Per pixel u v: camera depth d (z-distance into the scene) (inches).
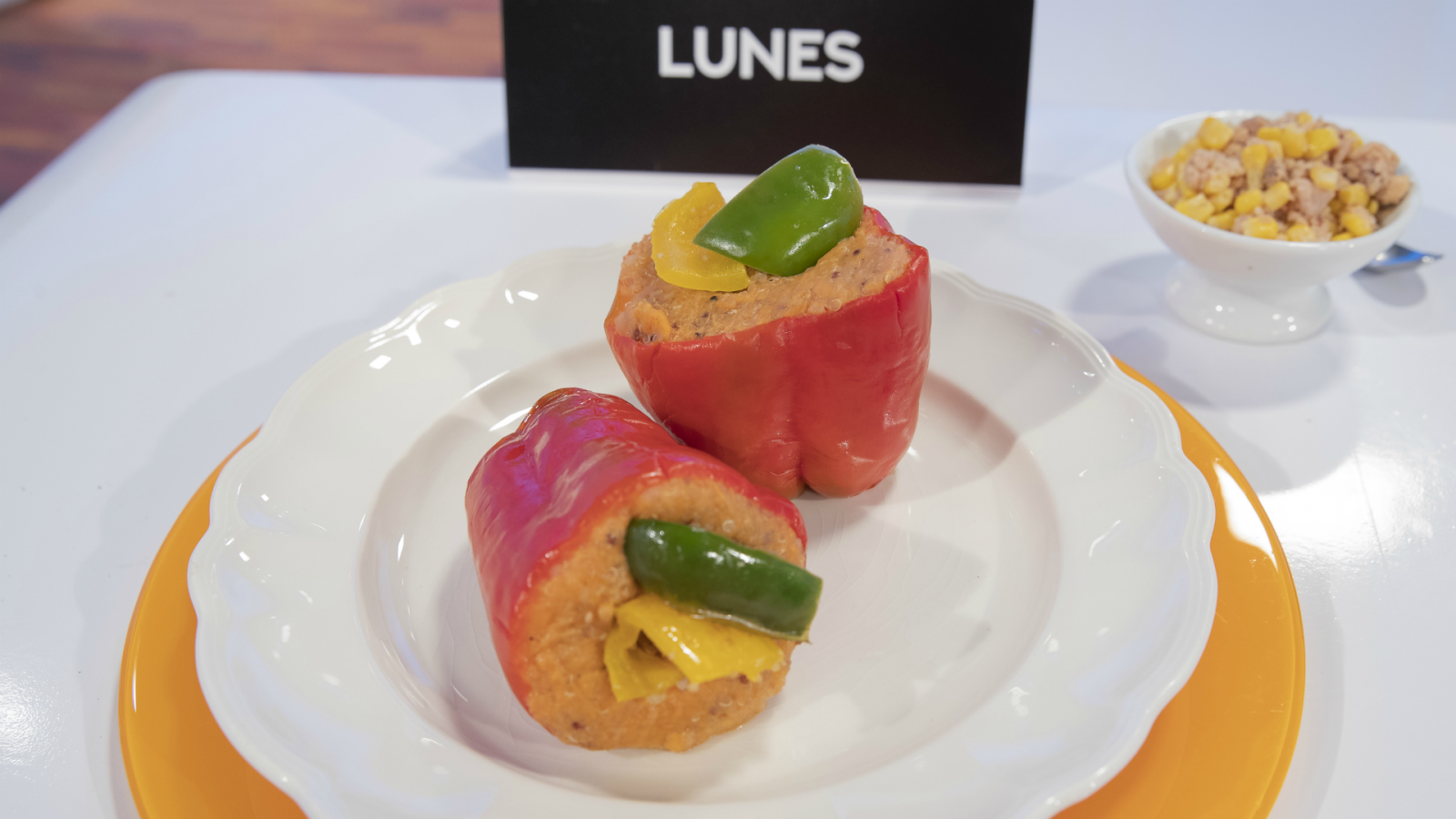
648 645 12.8
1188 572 13.2
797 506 15.7
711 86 19.9
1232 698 12.8
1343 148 17.1
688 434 15.3
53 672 13.8
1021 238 19.9
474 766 12.2
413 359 16.4
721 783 12.7
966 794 11.9
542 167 21.0
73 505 15.6
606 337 16.0
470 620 14.2
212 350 18.0
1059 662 13.0
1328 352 17.5
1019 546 14.9
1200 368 17.3
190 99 24.0
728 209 14.3
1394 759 12.8
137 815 12.7
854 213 14.6
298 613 13.4
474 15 46.7
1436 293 18.5
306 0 47.9
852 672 13.7
